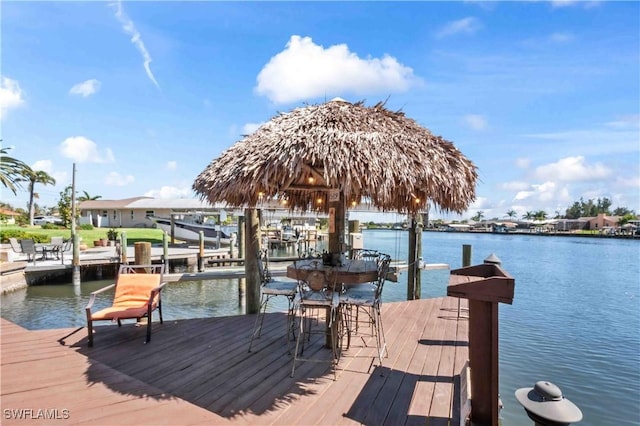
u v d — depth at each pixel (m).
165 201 23.88
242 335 3.89
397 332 4.13
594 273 15.99
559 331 7.30
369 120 3.27
